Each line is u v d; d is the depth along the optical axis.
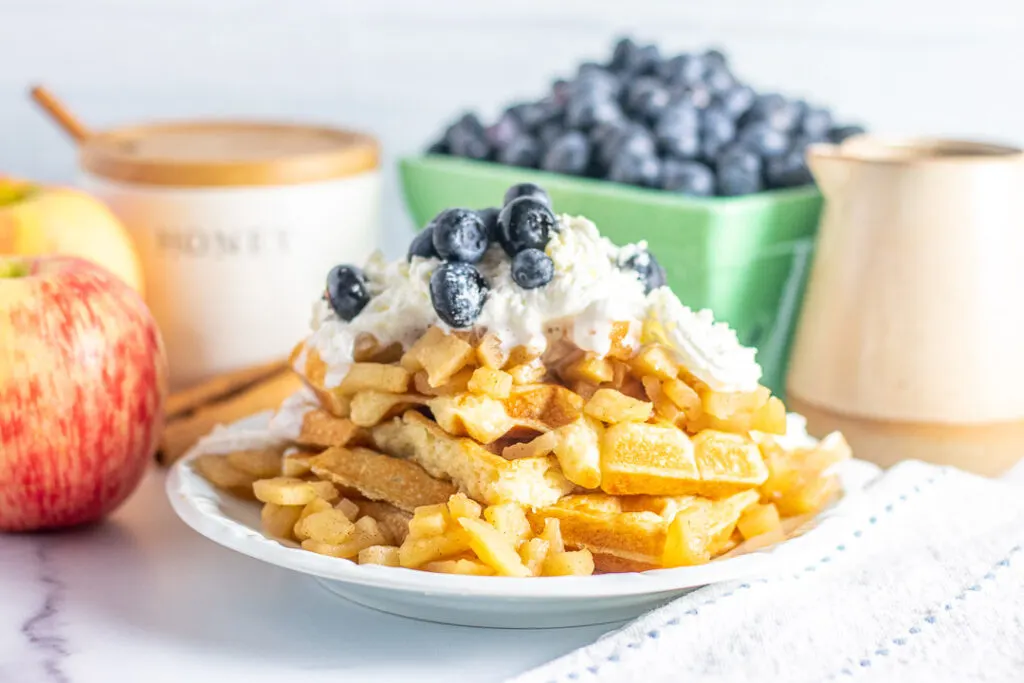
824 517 0.59
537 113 0.78
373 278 0.61
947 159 0.68
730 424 0.59
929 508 0.63
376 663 0.56
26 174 0.89
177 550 0.63
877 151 0.71
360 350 0.60
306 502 0.59
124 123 0.89
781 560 0.56
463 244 0.58
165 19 0.88
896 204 0.68
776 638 0.55
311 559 0.56
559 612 0.56
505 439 0.58
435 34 0.90
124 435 0.62
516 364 0.58
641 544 0.57
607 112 0.75
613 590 0.55
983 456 0.68
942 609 0.57
